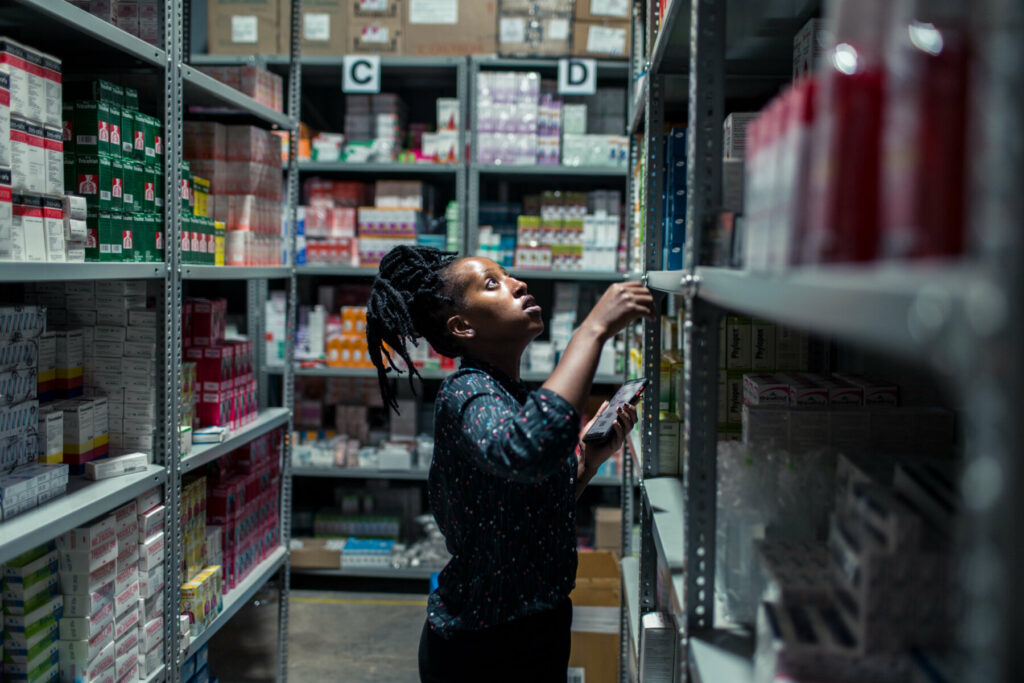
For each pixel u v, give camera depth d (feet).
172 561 6.31
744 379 4.90
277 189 8.89
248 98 7.85
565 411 4.09
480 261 5.17
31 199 4.80
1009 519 1.08
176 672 6.39
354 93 13.26
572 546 5.08
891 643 2.31
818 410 4.00
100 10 5.92
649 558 5.71
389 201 13.03
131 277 5.62
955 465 2.63
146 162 6.06
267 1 13.01
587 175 13.83
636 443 7.25
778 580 2.73
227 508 7.79
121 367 6.16
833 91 1.78
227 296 14.65
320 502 15.03
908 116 1.51
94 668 5.39
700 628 3.41
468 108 13.02
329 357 13.14
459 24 12.86
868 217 1.74
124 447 6.18
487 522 4.76
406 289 5.46
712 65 3.49
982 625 1.15
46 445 5.39
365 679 10.19
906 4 1.57
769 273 2.17
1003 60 1.13
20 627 4.95
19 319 5.12
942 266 1.32
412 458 13.24
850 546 2.50
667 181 5.45
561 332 13.06
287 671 9.76
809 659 2.35
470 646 4.84
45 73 4.94
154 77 6.68
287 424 9.23
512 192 14.89
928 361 1.19
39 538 4.50
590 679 8.38
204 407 7.44
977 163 1.28
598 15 12.66
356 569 12.87
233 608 7.54
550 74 13.44
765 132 2.35
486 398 4.60
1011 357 1.08
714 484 3.49
